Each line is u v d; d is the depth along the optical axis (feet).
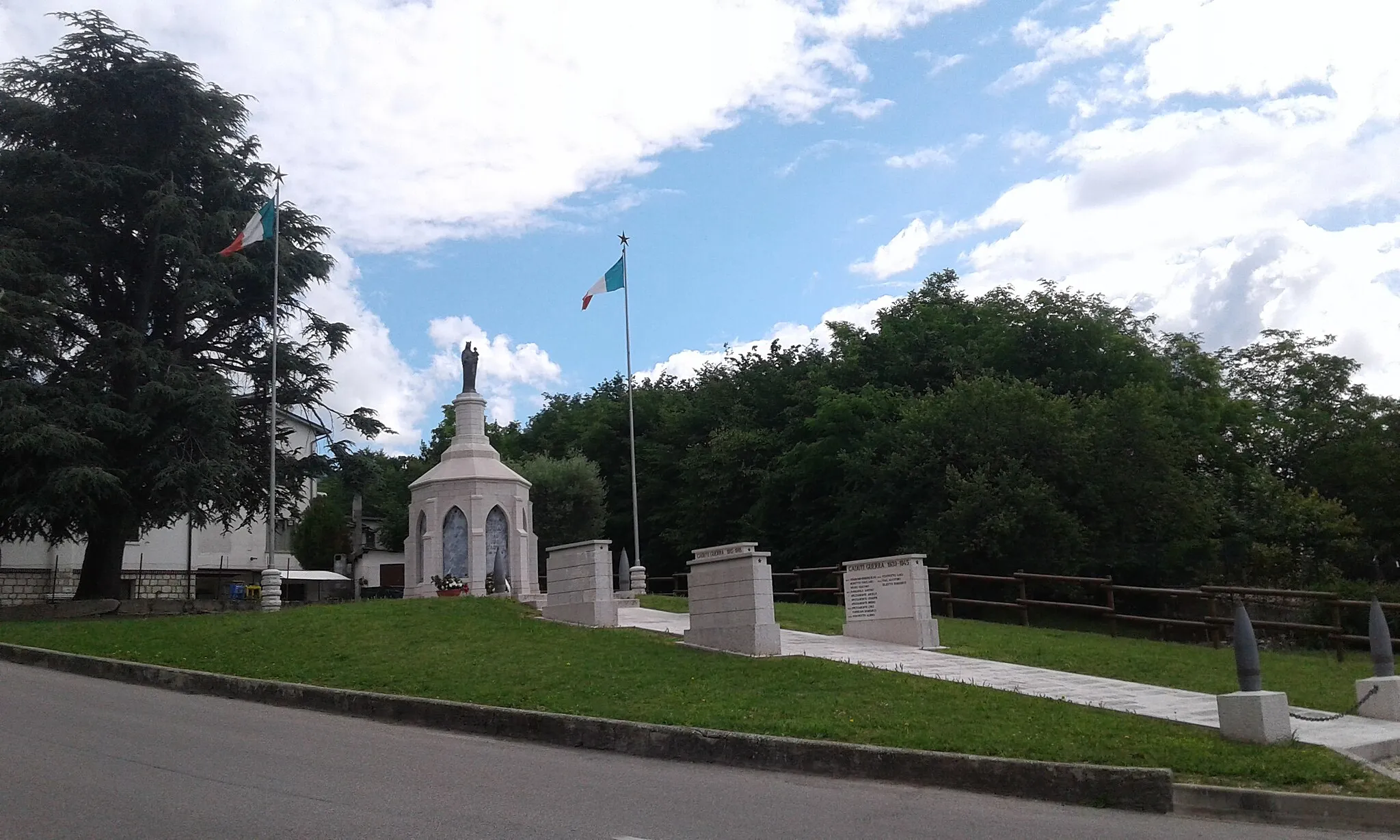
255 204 117.50
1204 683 49.42
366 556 201.77
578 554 65.31
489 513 92.58
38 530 100.73
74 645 61.87
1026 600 75.46
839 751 34.37
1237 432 163.43
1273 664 58.85
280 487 116.78
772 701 41.96
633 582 110.42
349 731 41.65
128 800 27.73
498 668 50.49
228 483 102.83
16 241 96.63
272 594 94.68
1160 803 29.60
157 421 101.04
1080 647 60.80
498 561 92.38
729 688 44.60
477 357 98.78
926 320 168.25
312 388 118.62
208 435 102.22
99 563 105.40
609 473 203.62
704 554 55.36
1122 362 152.05
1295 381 192.03
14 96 103.86
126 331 101.19
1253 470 152.97
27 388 93.35
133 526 103.55
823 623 69.82
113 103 107.96
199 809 27.02
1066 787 30.76
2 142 105.70
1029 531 116.16
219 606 112.98
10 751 34.09
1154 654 58.49
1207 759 32.09
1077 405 142.20
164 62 106.32
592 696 44.09
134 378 104.94
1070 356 152.97
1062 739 34.99
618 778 33.06
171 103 108.78
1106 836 26.58
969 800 30.76
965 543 115.65
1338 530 140.87
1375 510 159.84
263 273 111.34
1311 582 129.08
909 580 60.34
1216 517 132.46
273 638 61.16
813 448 146.92
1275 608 102.47
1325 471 169.68
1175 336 178.19
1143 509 122.83
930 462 124.57
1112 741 34.60
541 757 37.06
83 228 102.47
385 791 29.94
